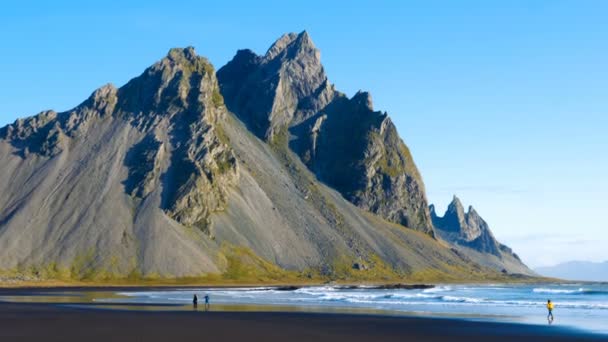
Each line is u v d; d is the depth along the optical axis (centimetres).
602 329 6388
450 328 6369
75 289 18062
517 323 7012
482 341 5400
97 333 5562
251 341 5162
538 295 15438
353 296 14025
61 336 5344
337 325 6562
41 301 11050
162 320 6862
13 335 5394
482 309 9712
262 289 18638
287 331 5906
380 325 6625
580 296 15162
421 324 6762
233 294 15088
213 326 6253
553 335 5859
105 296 13412
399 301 12031
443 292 17050
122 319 6925
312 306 10181
